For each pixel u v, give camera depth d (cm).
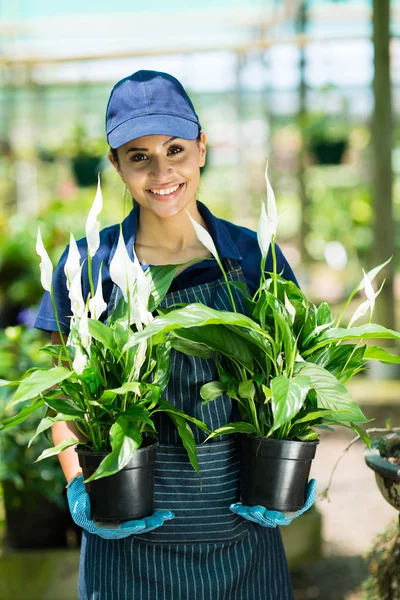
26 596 316
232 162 1253
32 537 325
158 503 178
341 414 168
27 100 1087
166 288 174
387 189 662
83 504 168
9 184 1156
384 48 650
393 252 664
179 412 168
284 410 150
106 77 990
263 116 1052
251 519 174
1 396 318
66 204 864
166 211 185
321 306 181
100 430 167
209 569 177
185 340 174
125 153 184
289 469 170
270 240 169
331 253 1109
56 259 688
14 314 707
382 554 249
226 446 180
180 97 185
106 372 170
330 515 419
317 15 855
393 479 197
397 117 945
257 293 183
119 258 163
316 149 885
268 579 185
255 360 174
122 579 177
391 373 640
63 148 905
